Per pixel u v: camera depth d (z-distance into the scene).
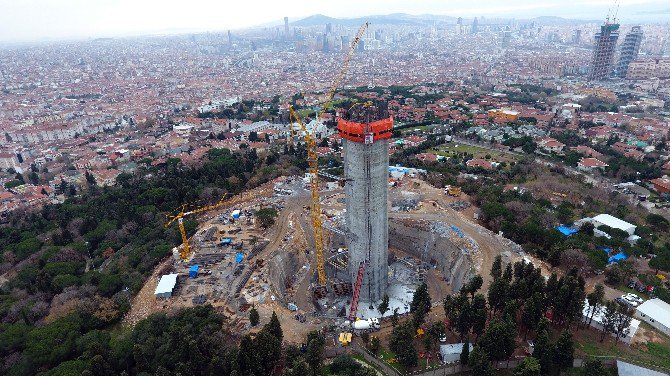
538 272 160.12
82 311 167.50
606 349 142.12
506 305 145.00
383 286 198.88
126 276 194.88
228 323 161.12
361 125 165.00
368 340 149.25
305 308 189.50
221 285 187.50
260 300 177.62
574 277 158.00
